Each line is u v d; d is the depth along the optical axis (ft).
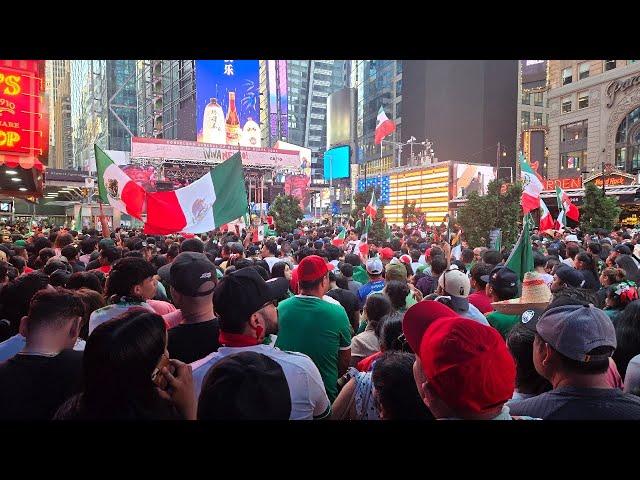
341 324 12.46
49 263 19.01
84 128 346.74
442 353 4.98
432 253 26.35
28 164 22.48
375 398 7.34
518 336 9.07
